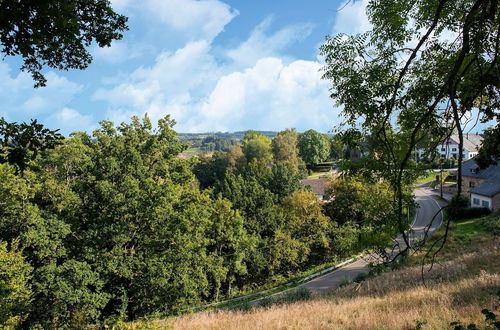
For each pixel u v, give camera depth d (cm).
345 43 639
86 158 2325
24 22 487
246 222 4728
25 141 555
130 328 1526
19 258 1769
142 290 2475
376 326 1221
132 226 2347
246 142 11869
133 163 2430
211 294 3978
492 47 477
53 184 2191
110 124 2502
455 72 440
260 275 4456
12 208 1962
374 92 595
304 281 3497
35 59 676
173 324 1673
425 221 4522
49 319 2150
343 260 4031
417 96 540
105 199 2327
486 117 568
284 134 11012
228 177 6475
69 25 504
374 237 962
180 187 2603
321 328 1337
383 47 645
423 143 635
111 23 669
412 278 2139
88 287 2419
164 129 2616
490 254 2350
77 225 2320
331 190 5150
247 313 1881
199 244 2662
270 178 7031
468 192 5475
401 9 618
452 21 585
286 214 4894
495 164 593
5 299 1677
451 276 1992
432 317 1201
